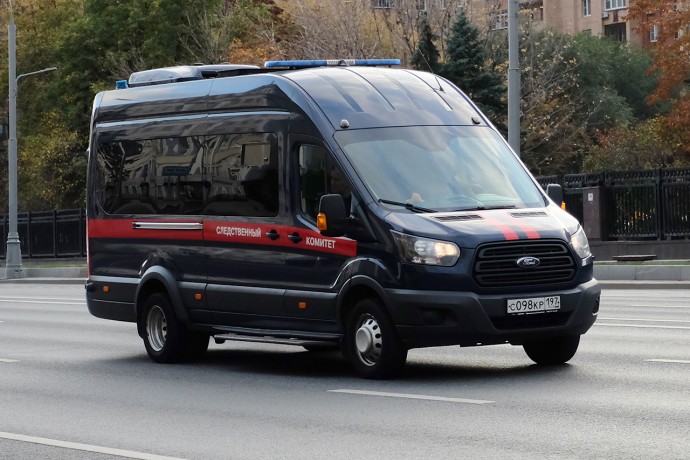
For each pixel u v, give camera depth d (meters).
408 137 19.36
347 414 15.41
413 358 21.27
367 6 80.19
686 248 46.81
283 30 87.88
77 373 21.09
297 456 12.73
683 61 59.53
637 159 75.56
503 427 13.89
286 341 20.03
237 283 20.84
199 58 85.88
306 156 19.58
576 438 13.03
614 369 18.48
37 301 42.38
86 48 91.62
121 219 23.52
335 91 19.83
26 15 104.50
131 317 23.36
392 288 17.97
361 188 18.59
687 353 20.33
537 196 19.38
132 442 14.05
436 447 12.89
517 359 20.55
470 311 17.50
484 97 74.12
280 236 19.91
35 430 15.19
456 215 18.25
